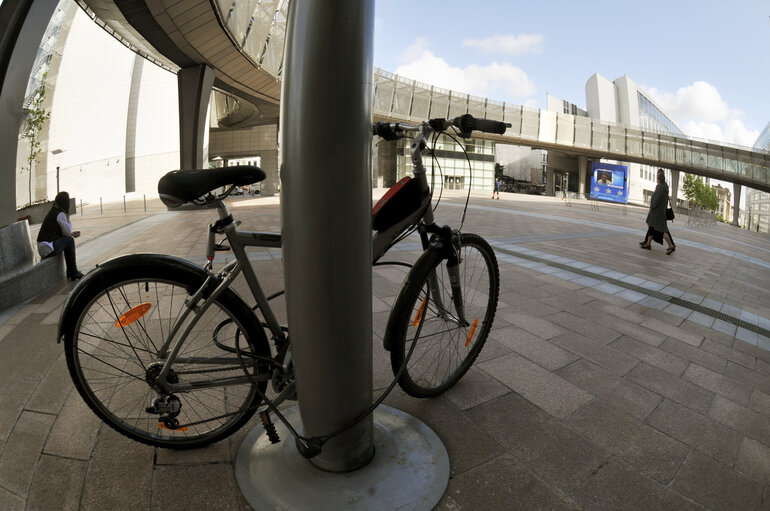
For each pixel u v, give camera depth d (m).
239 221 1.64
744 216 152.88
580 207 25.67
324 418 1.51
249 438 1.82
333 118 1.24
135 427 1.74
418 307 2.01
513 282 4.80
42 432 1.88
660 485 1.64
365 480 1.57
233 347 1.67
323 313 1.38
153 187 46.44
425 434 1.85
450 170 44.19
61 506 1.47
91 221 14.59
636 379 2.54
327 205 1.29
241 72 21.53
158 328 1.60
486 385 2.38
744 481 1.68
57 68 43.75
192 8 14.72
